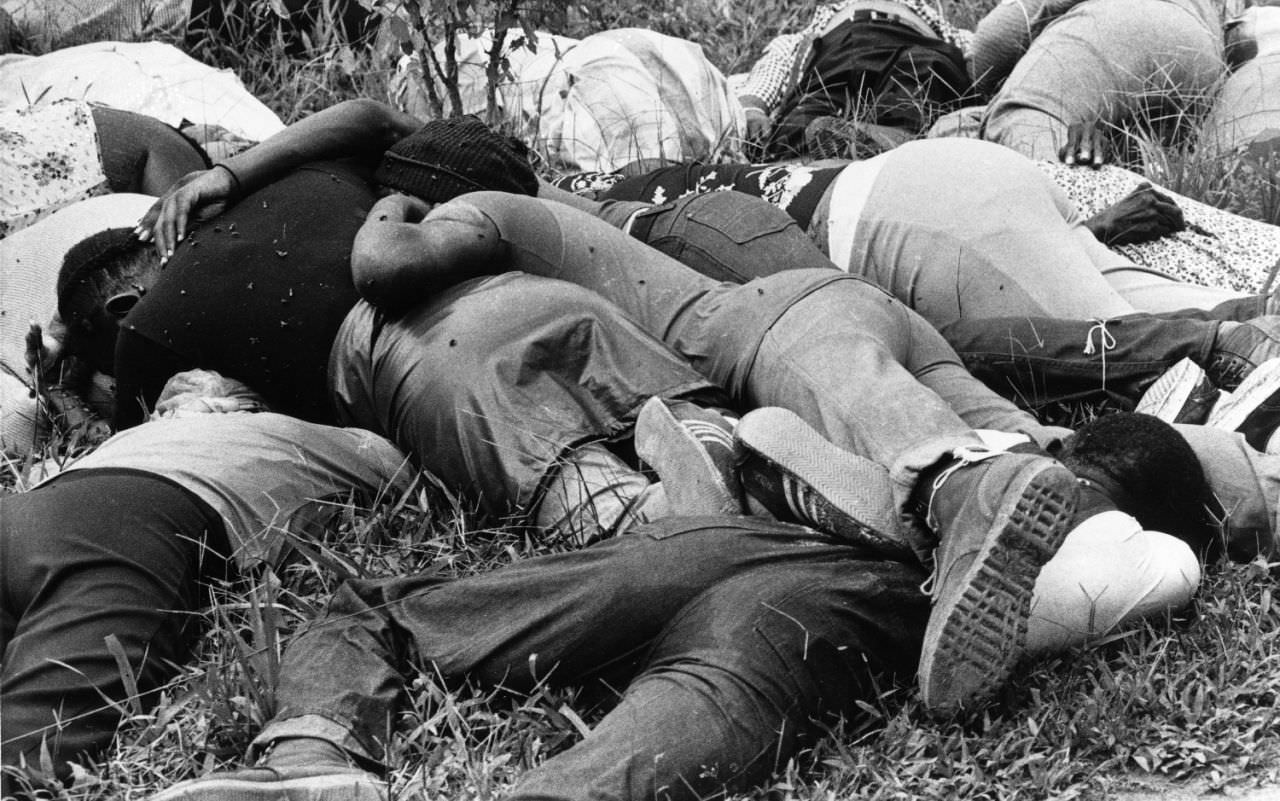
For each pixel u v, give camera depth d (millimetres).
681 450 3031
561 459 3285
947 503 2777
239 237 3678
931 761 2689
